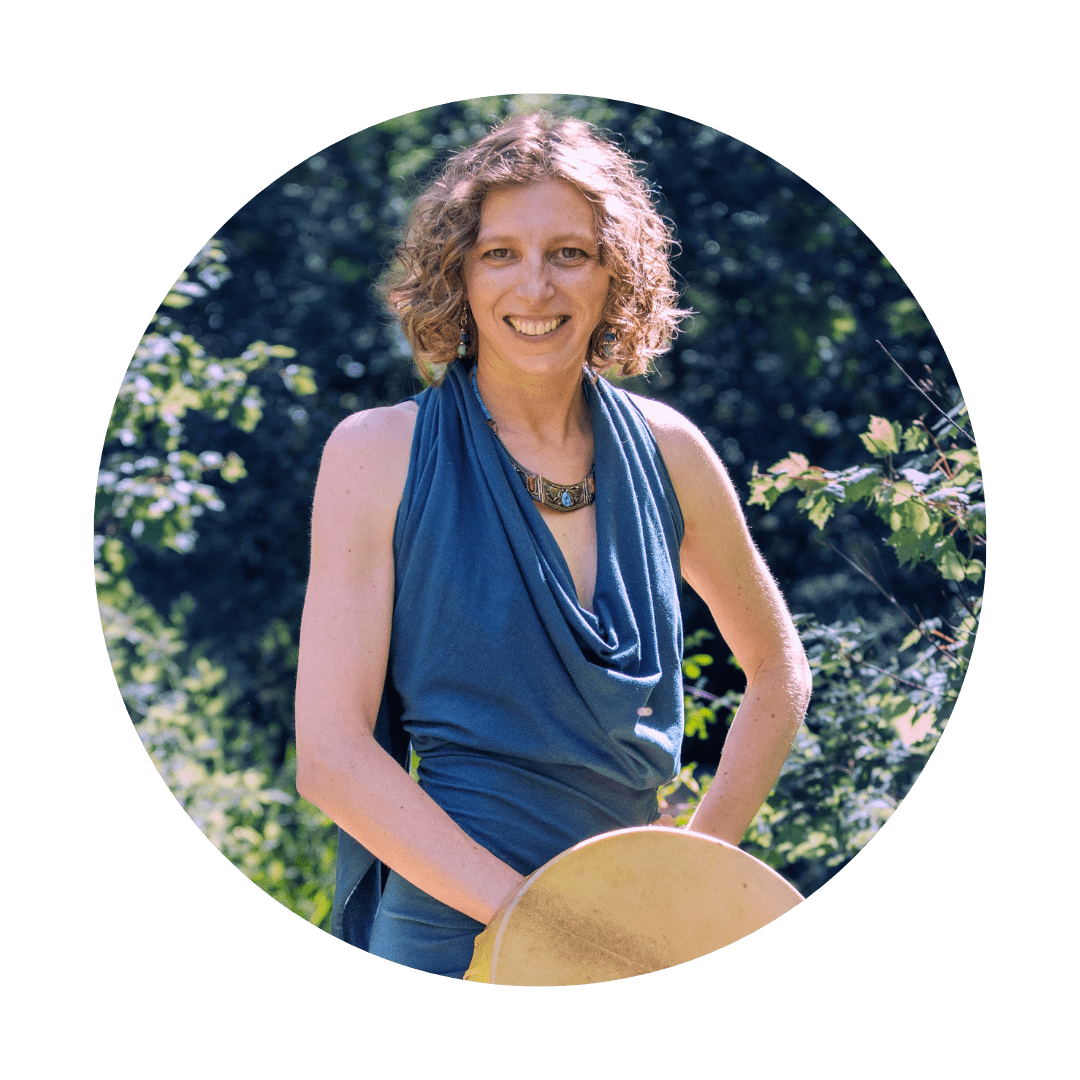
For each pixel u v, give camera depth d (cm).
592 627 282
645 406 314
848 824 462
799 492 581
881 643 488
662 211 629
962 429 432
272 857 504
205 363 525
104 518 520
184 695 556
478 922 280
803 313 638
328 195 625
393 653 285
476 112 602
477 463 287
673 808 432
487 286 285
